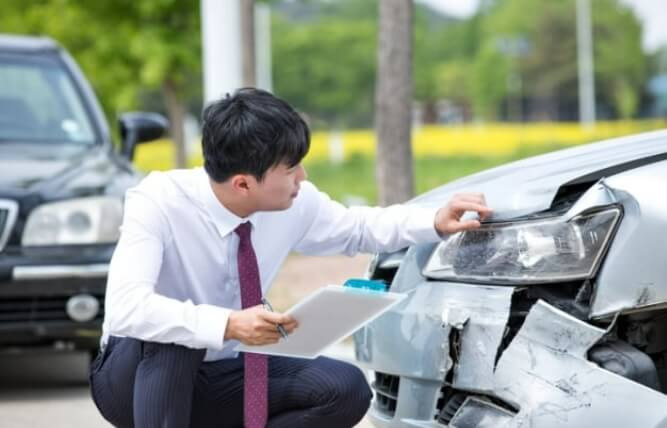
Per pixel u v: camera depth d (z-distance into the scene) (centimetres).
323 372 398
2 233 713
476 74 7769
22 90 867
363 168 3409
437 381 397
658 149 397
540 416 367
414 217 408
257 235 399
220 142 374
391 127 952
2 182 728
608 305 370
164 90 2241
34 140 830
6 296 704
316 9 9131
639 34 7312
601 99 7400
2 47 902
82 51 2131
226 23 1137
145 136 849
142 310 371
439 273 404
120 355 399
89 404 714
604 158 404
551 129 4853
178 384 382
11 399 736
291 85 7831
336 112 7844
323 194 418
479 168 3150
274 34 7850
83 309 712
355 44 7856
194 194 389
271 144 371
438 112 7438
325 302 354
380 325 419
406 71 950
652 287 366
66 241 720
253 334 364
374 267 450
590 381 363
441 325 392
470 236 399
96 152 820
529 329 374
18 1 2206
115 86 2183
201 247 391
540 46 7575
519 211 391
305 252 422
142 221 385
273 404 402
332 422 398
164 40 2033
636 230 369
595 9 7362
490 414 380
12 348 724
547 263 379
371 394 407
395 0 945
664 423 355
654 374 369
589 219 376
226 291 399
